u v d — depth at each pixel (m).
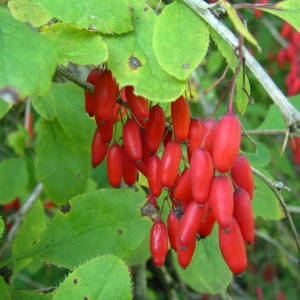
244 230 0.10
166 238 0.11
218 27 0.10
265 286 0.33
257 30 0.28
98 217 0.13
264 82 0.10
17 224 0.19
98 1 0.10
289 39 0.30
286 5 0.11
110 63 0.10
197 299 0.28
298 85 0.25
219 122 0.10
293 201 0.32
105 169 0.20
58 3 0.10
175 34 0.10
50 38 0.10
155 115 0.11
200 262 0.14
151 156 0.11
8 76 0.08
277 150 0.28
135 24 0.10
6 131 0.26
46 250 0.13
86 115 0.16
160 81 0.10
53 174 0.16
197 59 0.10
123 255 0.13
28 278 0.27
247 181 0.10
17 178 0.22
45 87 0.09
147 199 0.13
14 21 0.09
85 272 0.10
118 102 0.11
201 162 0.10
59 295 0.10
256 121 0.28
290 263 0.31
